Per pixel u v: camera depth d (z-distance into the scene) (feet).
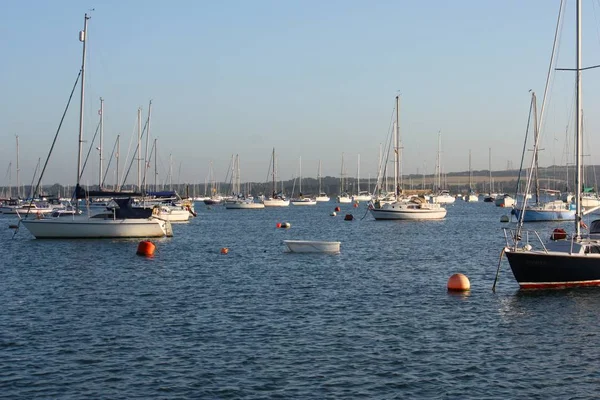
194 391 60.39
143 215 207.62
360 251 178.50
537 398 59.06
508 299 100.32
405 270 137.49
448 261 154.20
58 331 81.25
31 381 62.90
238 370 66.03
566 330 81.61
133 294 107.24
